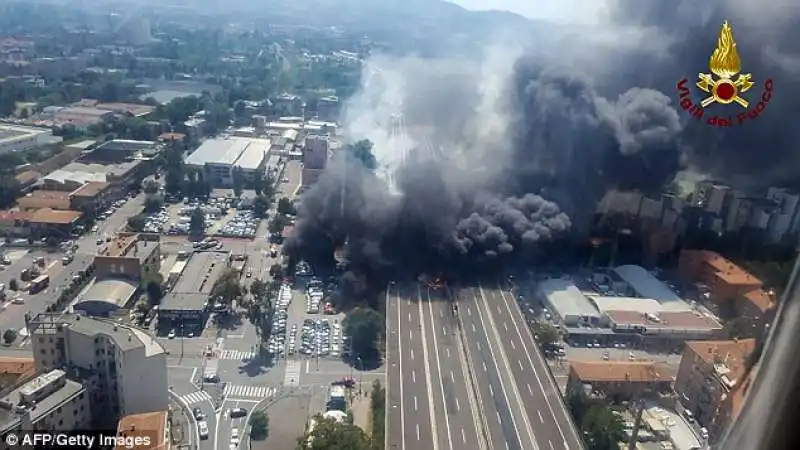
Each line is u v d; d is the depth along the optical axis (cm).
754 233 14350
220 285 12344
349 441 8025
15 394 8006
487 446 8219
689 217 15138
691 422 9231
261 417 9012
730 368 8944
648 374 9981
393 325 11325
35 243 15138
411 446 8138
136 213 17325
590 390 9794
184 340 11350
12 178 17688
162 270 13750
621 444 8781
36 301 12425
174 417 9256
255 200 17862
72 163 19825
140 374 8606
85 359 8806
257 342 11438
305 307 12744
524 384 9681
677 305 12556
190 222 16500
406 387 9419
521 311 12262
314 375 10525
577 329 11831
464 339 10938
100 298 11900
